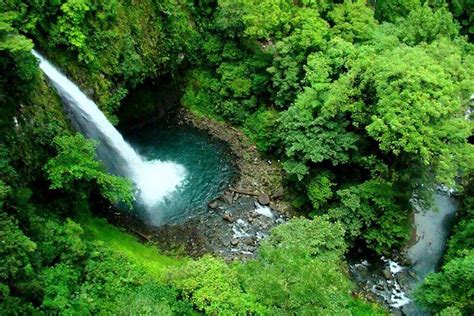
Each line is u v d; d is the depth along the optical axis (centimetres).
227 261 2591
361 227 2634
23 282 1708
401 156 2547
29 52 2102
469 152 2383
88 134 2584
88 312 1836
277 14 2995
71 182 2200
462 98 2580
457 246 2575
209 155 3200
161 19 3138
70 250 1997
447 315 1941
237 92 3294
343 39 2967
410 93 2314
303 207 2920
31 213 1986
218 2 3241
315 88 2706
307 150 2659
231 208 2888
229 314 1864
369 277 2667
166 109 3450
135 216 2723
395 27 3097
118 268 2108
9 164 2039
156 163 3092
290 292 1806
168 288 1973
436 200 3086
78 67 2611
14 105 2120
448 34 3019
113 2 2706
